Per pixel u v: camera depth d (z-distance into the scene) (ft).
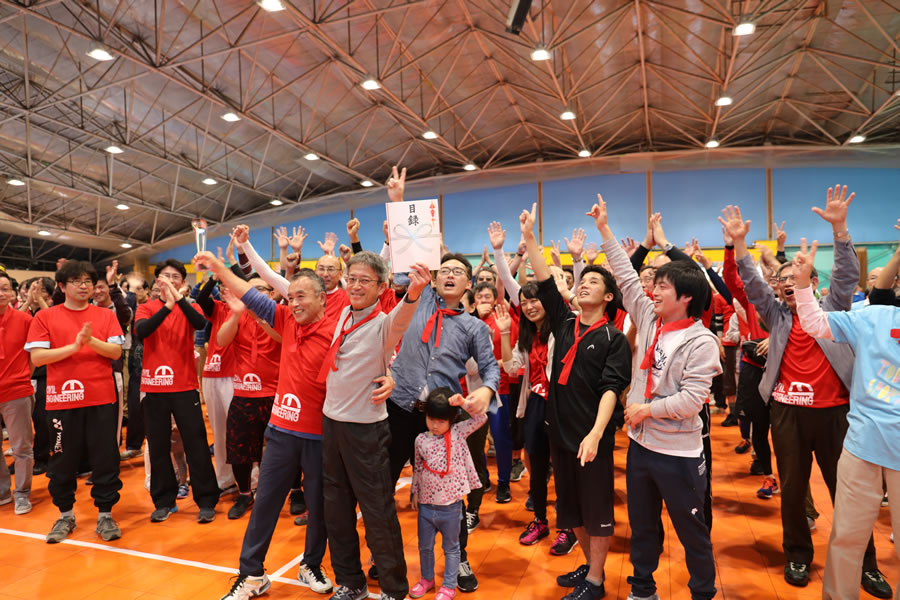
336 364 8.51
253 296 9.60
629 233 51.52
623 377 8.66
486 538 11.66
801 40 34.04
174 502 13.24
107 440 12.14
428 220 8.08
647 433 7.91
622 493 14.38
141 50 33.24
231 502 14.10
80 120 42.70
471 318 9.86
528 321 11.60
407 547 11.32
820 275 47.32
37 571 10.37
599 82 36.04
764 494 13.70
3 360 13.43
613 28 31.91
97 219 60.03
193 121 43.24
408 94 40.37
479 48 34.65
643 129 49.62
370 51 34.60
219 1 29.17
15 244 67.15
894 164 45.65
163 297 13.16
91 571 10.36
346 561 8.73
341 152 50.80
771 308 9.63
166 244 68.74
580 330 9.31
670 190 51.01
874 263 46.37
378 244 57.98
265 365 12.75
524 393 11.57
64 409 11.87
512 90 40.86
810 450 9.37
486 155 55.11
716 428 21.04
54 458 11.96
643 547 8.15
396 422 9.52
